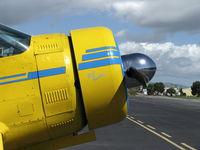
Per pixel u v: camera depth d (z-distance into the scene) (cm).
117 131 1162
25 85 385
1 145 356
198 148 828
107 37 418
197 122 1480
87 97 397
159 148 827
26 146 411
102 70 401
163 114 1972
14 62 386
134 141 938
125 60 457
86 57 402
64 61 399
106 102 403
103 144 894
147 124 1389
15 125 384
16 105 382
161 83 12800
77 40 410
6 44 389
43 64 393
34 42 404
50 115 392
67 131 415
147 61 461
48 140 420
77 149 827
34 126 390
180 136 1030
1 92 380
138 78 433
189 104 3544
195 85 10400
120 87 408
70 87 396
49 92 390
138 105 3142
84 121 416
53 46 405
